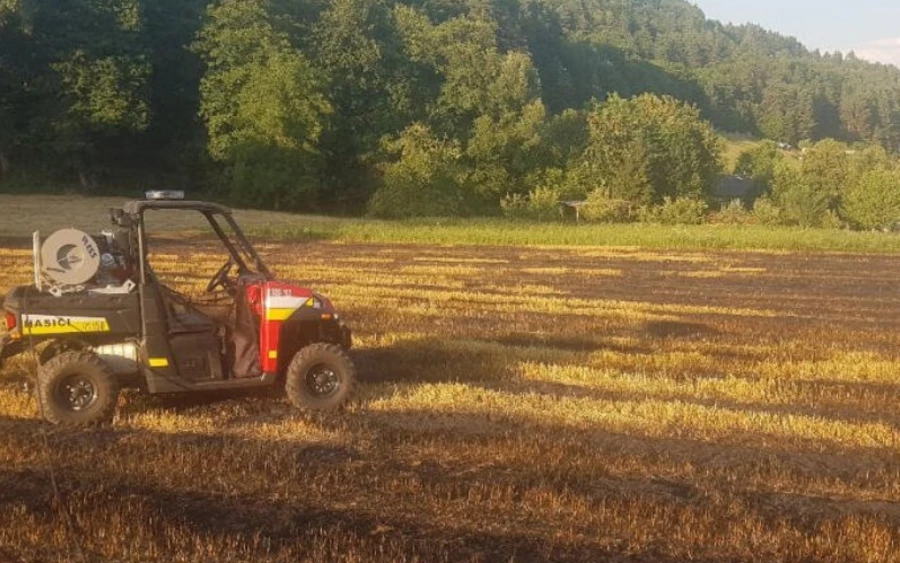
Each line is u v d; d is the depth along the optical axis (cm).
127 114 5272
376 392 973
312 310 902
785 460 809
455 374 1105
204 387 865
